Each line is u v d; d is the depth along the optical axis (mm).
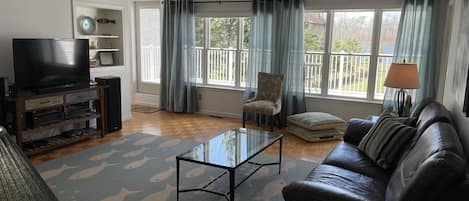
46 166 3820
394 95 4891
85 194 3182
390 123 2965
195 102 6637
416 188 1699
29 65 4082
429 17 4637
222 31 6379
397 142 2752
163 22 6582
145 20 7121
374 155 2871
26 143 4270
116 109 5250
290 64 5578
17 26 4258
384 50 5211
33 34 4438
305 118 5016
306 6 5508
